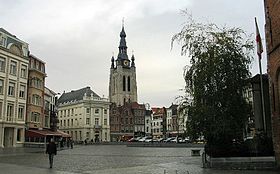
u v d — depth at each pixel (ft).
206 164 68.28
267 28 61.26
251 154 66.49
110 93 510.99
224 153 67.67
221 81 70.59
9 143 173.99
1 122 166.40
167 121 426.51
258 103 84.69
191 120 69.72
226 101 69.97
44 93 217.77
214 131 67.41
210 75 69.82
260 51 72.33
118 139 422.82
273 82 59.06
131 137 428.56
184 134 71.36
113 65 516.73
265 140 66.95
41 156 108.99
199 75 70.85
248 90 74.38
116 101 492.95
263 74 86.79
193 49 73.20
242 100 71.67
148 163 81.82
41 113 207.00
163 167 70.79
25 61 185.57
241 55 72.43
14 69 178.19
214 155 67.87
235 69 70.90
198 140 71.67
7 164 77.05
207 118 68.18
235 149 67.87
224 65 70.59
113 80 509.35
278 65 56.65
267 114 84.12
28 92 195.00
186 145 197.26
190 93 73.26
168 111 427.74
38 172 60.80
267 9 60.80
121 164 79.51
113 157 106.73
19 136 181.78
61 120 396.37
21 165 74.90
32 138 196.85
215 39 72.90
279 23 55.62
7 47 172.35
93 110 370.73
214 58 70.44
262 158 62.34
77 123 370.53
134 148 188.55
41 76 208.64
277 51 56.95
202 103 70.54
